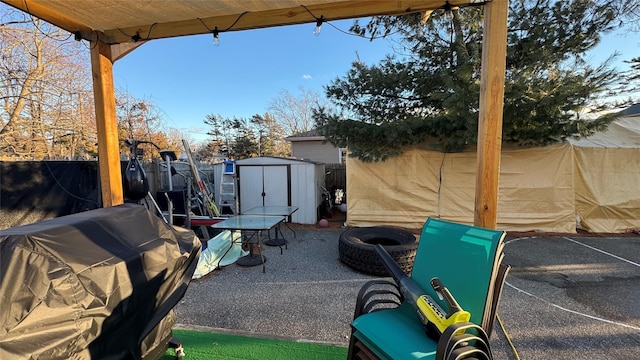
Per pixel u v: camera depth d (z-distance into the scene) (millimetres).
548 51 5148
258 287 3580
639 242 5254
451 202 6176
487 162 2547
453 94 5027
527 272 3963
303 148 14898
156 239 1950
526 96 4648
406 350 1576
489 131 2527
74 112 7980
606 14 5109
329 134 6234
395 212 6473
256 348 2350
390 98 6461
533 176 5848
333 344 2402
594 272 3949
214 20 2996
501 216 5973
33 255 1352
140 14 2799
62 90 7609
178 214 6074
